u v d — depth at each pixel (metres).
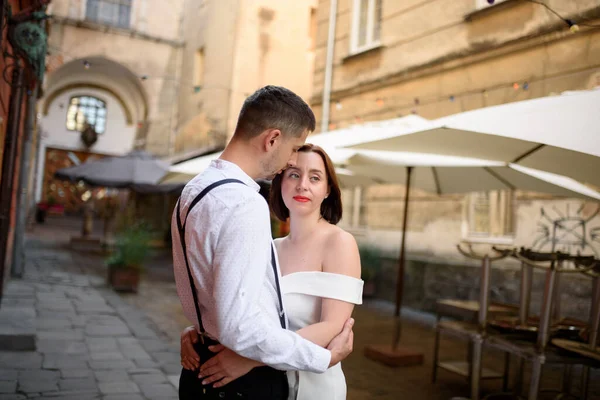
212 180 1.36
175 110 18.09
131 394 3.63
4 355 4.30
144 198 17.45
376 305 8.55
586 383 3.45
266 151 1.43
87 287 8.14
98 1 17.56
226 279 1.23
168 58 18.17
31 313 5.63
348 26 9.67
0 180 4.83
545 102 2.91
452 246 7.73
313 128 1.52
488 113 3.01
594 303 3.01
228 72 13.00
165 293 8.55
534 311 6.39
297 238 1.76
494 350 5.89
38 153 20.88
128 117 23.70
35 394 3.49
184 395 1.49
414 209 8.49
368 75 9.05
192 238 1.32
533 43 6.09
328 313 1.57
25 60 4.14
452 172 5.34
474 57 6.95
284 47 13.25
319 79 10.38
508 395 3.99
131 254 8.38
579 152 2.57
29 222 18.30
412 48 8.11
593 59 5.37
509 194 7.11
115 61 17.56
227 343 1.24
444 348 5.80
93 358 4.43
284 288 1.66
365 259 9.05
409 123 5.02
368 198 9.56
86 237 14.71
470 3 7.06
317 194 1.73
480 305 3.71
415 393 4.19
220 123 13.20
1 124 4.55
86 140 22.83
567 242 6.07
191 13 17.17
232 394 1.39
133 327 5.70
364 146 3.63
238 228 1.26
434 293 7.92
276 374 1.46
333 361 1.48
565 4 5.69
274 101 1.41
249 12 12.88
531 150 3.12
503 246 6.91
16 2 4.98
